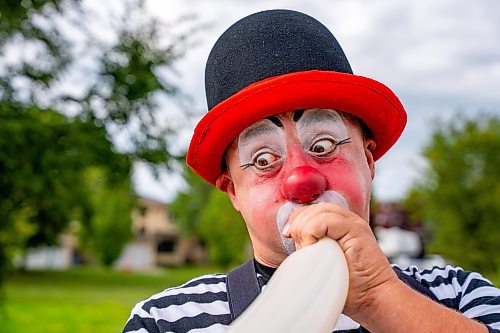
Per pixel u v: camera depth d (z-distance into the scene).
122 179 9.29
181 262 53.81
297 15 1.45
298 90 1.29
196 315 1.48
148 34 9.01
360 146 1.37
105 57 8.87
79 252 48.00
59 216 14.28
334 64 1.40
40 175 8.65
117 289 21.78
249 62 1.38
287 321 0.98
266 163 1.32
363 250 1.10
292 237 1.18
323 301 1.01
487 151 21.19
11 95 8.49
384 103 1.37
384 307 1.10
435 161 21.53
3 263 10.44
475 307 1.44
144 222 53.12
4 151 8.08
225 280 1.55
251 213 1.33
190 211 47.97
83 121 8.54
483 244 20.83
